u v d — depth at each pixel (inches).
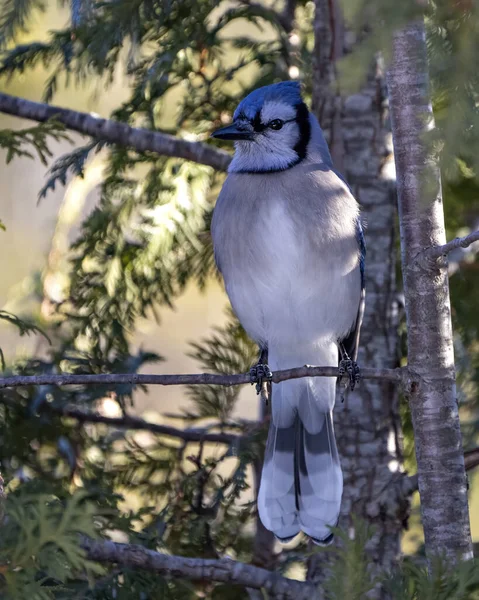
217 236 335.0
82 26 355.6
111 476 373.4
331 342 337.1
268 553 364.8
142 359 381.7
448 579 215.6
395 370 260.5
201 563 291.7
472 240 242.8
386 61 191.2
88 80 414.6
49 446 375.6
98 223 384.8
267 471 327.3
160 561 284.0
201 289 414.9
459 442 259.1
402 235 259.9
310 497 321.7
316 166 335.3
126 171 398.9
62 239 406.0
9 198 600.7
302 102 346.6
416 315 257.8
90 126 354.6
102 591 301.4
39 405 365.4
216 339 399.2
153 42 396.8
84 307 389.7
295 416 333.4
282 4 421.4
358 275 329.7
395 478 327.6
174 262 402.9
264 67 395.5
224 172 375.2
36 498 236.2
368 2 182.1
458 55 183.9
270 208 325.4
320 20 345.7
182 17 369.4
